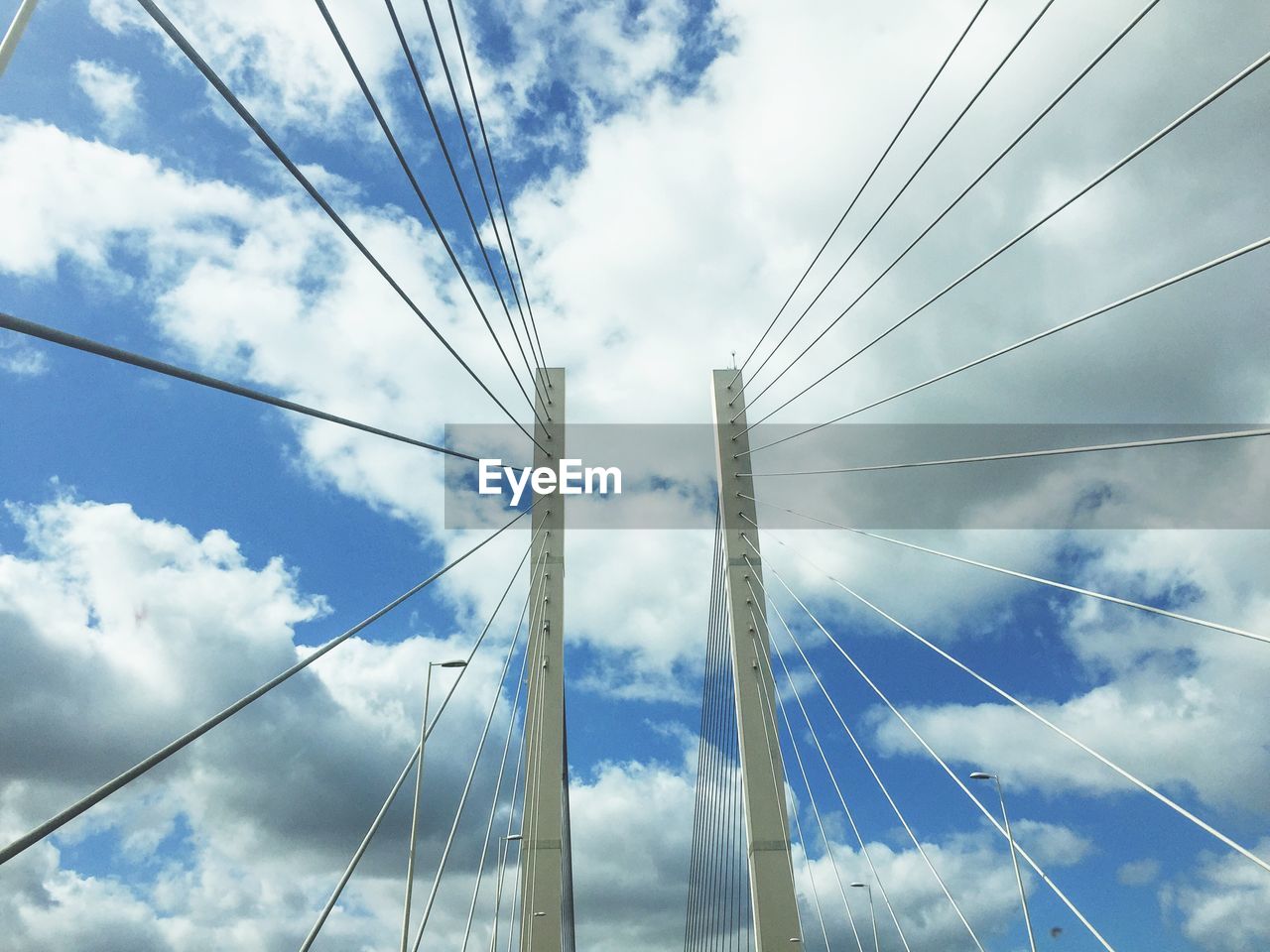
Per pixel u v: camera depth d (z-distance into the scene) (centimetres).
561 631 2284
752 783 2036
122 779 440
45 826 381
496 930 1697
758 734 2081
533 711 2217
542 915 2048
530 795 2158
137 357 506
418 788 1620
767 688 2128
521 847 2119
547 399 2455
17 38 374
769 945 1889
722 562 2336
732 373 2448
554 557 2344
